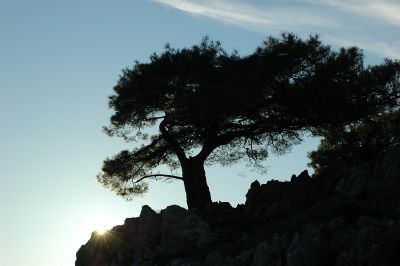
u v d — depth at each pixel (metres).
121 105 54.69
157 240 46.53
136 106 54.28
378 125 53.94
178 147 54.53
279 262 35.78
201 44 54.59
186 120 52.03
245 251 38.84
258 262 36.38
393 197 40.66
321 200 43.28
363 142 55.78
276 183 48.97
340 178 45.81
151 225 47.16
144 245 46.28
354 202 41.06
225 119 51.97
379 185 42.91
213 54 54.09
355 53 53.88
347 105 51.19
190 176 53.59
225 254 40.66
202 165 53.75
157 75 53.75
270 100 52.03
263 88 50.47
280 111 52.16
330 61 52.88
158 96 53.72
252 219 46.03
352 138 57.16
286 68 52.16
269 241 37.34
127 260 47.16
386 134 53.88
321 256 35.78
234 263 38.22
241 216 47.25
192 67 53.16
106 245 49.88
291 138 55.91
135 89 53.28
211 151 54.16
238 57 53.66
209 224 46.44
